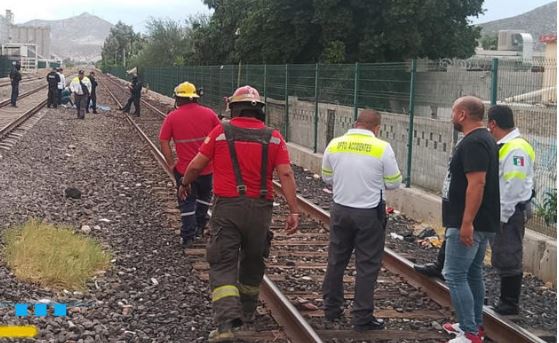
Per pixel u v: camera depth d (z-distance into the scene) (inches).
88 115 1228.5
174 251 346.9
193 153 346.0
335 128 641.6
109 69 5457.7
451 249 217.6
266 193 223.0
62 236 334.6
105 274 301.6
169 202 471.5
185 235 354.9
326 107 665.0
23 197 454.6
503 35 1402.6
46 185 512.4
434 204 431.8
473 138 207.0
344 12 1090.7
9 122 904.9
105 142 841.5
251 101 224.7
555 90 352.2
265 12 1192.2
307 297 279.1
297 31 1168.2
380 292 288.4
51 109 1272.1
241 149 221.1
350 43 1137.4
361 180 239.0
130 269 312.8
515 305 257.1
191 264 324.5
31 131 860.0
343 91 619.5
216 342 216.7
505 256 251.4
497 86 386.6
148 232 385.7
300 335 230.5
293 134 777.6
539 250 320.2
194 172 226.7
